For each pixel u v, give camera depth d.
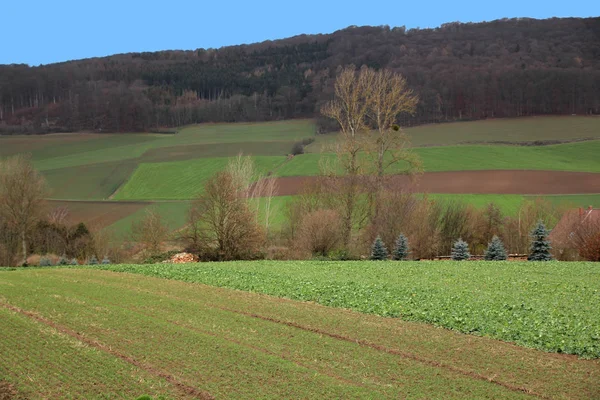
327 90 156.12
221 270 41.12
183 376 18.61
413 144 124.12
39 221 73.69
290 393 17.38
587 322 25.00
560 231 66.00
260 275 38.47
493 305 28.41
